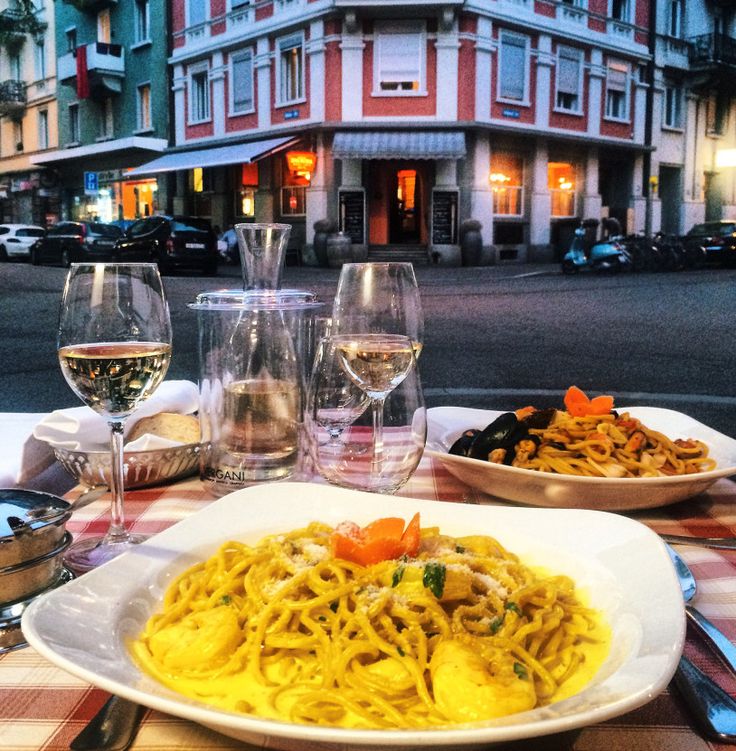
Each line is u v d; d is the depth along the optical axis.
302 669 0.64
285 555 0.77
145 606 0.75
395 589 0.68
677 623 0.64
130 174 21.66
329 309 1.65
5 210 30.59
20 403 5.43
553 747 0.60
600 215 21.17
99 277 1.01
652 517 1.17
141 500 1.23
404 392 1.15
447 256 18.23
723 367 6.57
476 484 1.22
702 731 0.62
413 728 0.52
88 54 23.62
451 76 17.53
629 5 20.94
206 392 1.21
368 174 18.69
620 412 1.54
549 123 19.45
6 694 0.68
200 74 21.61
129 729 0.60
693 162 23.94
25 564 0.78
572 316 9.58
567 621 0.71
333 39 17.66
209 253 15.62
